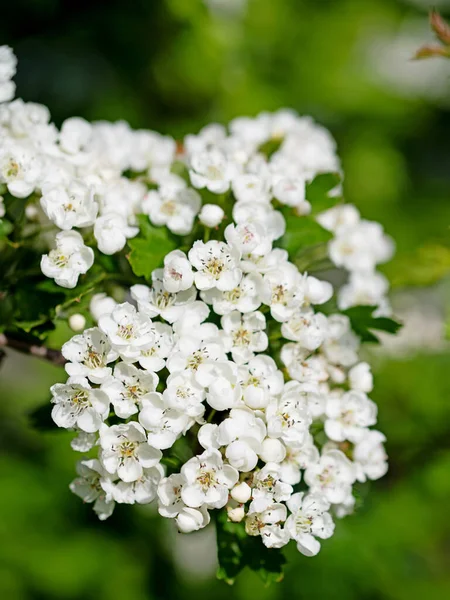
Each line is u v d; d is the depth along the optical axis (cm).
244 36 85
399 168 91
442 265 50
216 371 36
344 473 38
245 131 45
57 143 43
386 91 92
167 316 37
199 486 35
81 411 36
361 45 93
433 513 57
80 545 66
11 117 40
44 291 39
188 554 68
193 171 40
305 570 59
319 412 38
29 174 39
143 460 36
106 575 65
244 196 39
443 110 96
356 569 58
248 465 35
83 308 40
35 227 40
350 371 41
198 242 37
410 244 84
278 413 36
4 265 40
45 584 64
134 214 40
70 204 38
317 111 90
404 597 59
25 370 77
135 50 84
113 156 41
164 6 81
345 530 57
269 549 38
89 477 38
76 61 85
